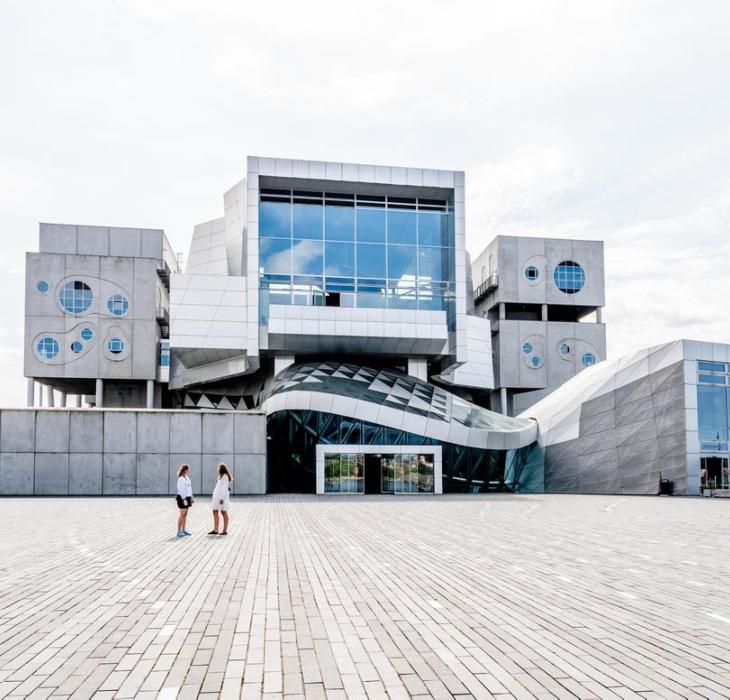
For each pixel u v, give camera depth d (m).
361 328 44.03
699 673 6.11
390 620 8.02
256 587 10.00
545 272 73.44
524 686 5.77
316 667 6.27
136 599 9.19
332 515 22.41
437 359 48.59
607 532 17.41
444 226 47.00
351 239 45.78
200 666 6.30
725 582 10.46
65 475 33.03
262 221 45.03
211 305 47.69
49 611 8.49
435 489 38.88
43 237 67.00
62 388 73.56
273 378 46.84
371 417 38.47
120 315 64.50
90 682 5.88
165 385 69.75
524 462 43.59
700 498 31.39
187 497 16.38
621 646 6.96
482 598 9.26
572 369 72.62
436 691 5.65
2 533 16.81
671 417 34.31
